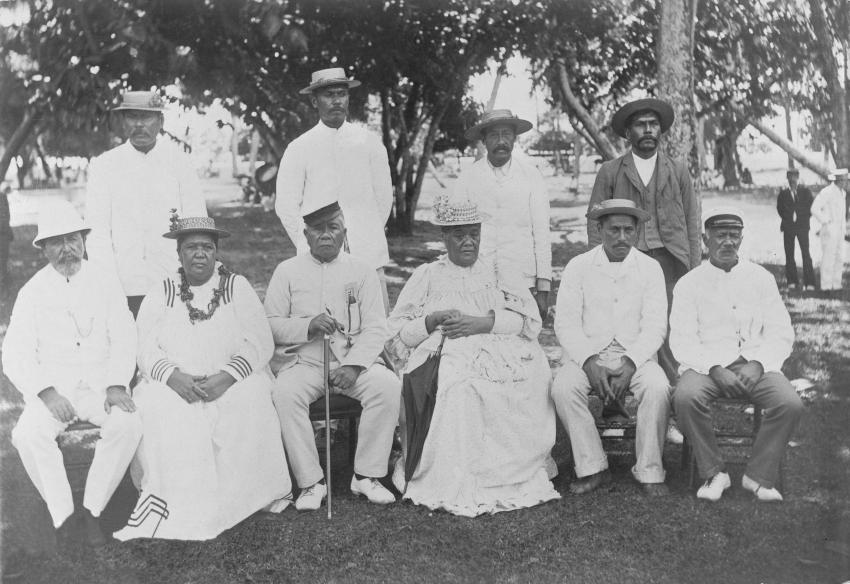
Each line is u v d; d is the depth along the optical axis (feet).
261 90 21.80
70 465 13.53
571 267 15.15
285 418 13.91
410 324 14.79
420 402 14.20
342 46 22.06
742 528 13.04
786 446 13.99
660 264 16.39
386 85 23.63
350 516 13.51
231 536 12.80
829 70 17.87
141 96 15.39
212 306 13.83
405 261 25.70
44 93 18.90
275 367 14.74
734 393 13.92
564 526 13.12
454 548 12.51
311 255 14.80
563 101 22.34
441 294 14.94
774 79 19.65
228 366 13.60
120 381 13.42
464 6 21.63
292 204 16.52
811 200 19.94
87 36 18.81
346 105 16.51
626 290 14.92
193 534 12.73
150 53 19.60
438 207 14.89
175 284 13.93
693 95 19.38
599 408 17.84
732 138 21.06
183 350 13.69
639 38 21.33
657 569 12.00
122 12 18.86
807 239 20.16
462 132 25.48
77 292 13.73
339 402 14.30
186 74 20.44
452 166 26.35
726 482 14.11
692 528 13.03
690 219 16.61
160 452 13.01
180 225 13.64
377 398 14.02
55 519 12.67
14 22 18.24
